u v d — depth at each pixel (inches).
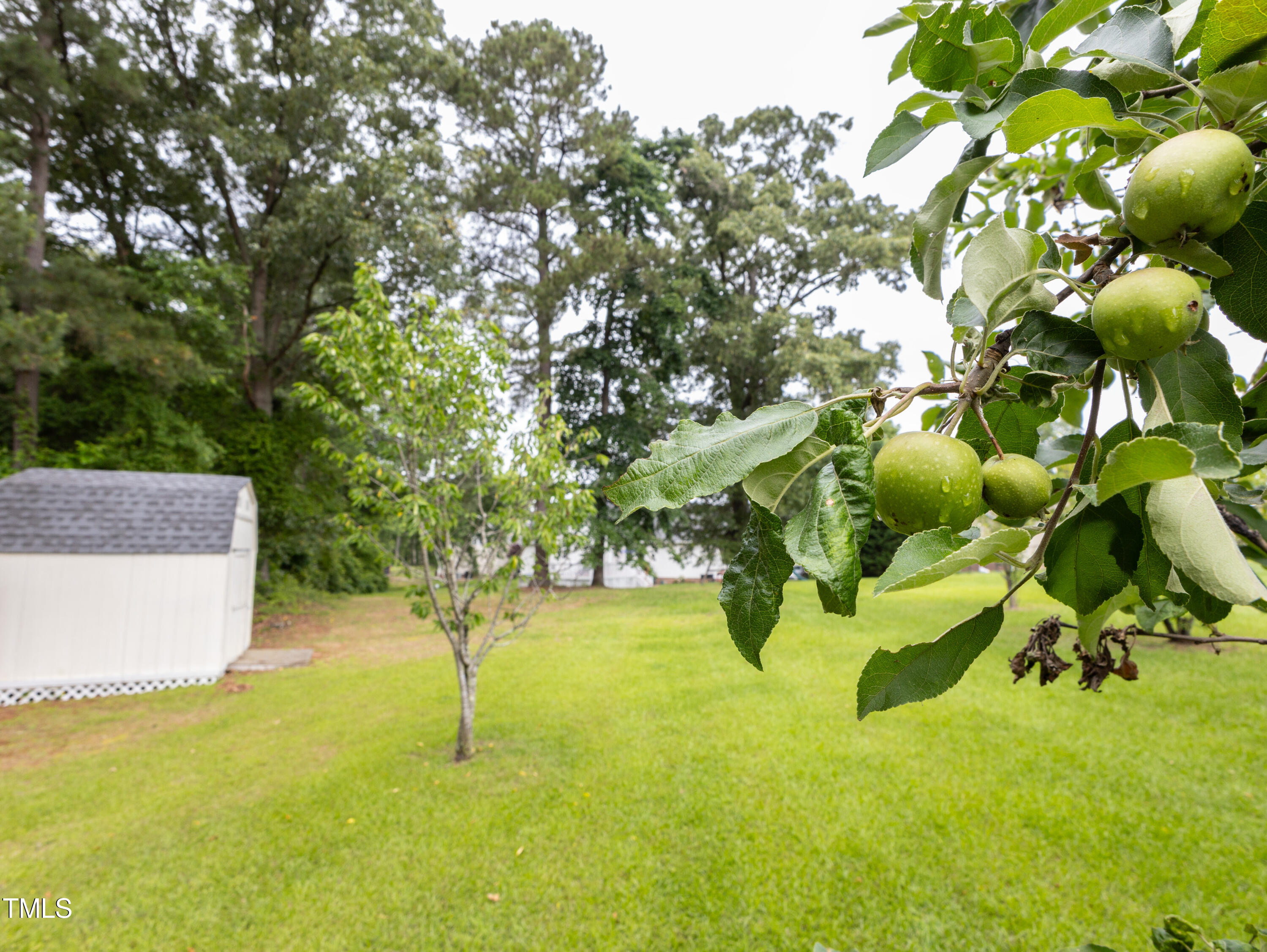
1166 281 21.8
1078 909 153.2
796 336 836.0
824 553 17.4
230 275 576.7
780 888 168.2
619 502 20.7
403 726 308.0
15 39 466.9
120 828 208.4
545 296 840.9
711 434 21.3
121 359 505.4
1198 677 336.2
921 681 26.5
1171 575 28.0
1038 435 33.5
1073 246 33.2
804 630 510.3
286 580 778.8
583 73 898.7
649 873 177.5
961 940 145.8
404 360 249.9
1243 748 238.5
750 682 366.3
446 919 159.9
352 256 621.6
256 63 642.2
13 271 465.1
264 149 581.0
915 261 32.5
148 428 571.5
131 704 360.8
